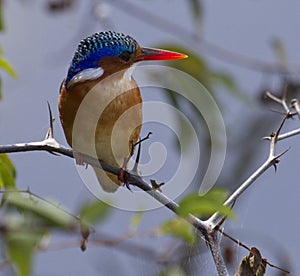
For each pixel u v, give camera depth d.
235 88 10.25
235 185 11.66
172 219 8.05
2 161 7.92
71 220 7.71
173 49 9.88
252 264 6.38
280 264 8.63
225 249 7.61
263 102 10.43
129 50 8.41
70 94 8.30
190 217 6.50
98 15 11.39
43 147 7.09
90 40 8.33
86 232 7.51
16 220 7.25
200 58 9.93
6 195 7.42
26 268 7.05
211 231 6.46
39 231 7.32
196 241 7.85
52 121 7.15
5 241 7.10
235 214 6.42
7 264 7.25
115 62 8.33
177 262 8.53
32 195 7.48
